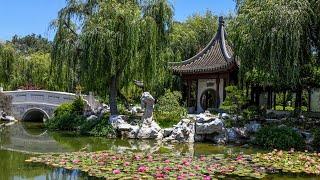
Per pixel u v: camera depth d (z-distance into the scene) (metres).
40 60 38.44
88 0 21.89
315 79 18.61
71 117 24.16
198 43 36.56
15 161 13.03
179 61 30.58
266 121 19.03
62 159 12.39
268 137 16.92
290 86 19.00
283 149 16.23
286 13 16.83
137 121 21.03
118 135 20.16
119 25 20.58
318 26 17.64
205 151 15.85
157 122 20.81
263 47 17.33
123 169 10.98
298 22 16.77
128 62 20.78
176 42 33.56
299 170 11.42
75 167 11.27
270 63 17.25
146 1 21.69
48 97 29.06
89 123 21.92
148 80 21.70
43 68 37.47
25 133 22.11
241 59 18.66
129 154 13.23
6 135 21.09
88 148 16.47
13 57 35.28
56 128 24.25
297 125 18.08
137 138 19.58
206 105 27.75
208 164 11.85
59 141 18.70
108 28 20.39
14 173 11.12
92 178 10.46
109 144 17.77
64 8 21.81
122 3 21.66
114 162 11.83
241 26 18.97
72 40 21.52
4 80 35.34
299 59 17.66
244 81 20.39
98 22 20.59
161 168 10.99
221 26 28.94
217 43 28.69
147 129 19.61
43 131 23.22
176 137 18.94
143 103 20.20
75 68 21.53
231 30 20.80
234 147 17.11
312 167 11.84
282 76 17.61
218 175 10.73
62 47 21.39
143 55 21.22
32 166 12.01
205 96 27.80
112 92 22.23
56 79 22.08
